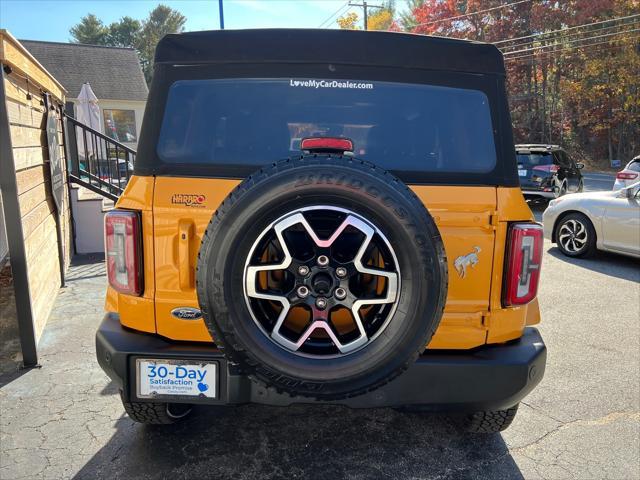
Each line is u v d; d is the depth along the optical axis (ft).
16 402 10.69
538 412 10.66
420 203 6.34
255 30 7.60
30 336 12.24
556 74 117.80
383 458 8.99
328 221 6.48
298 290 6.28
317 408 10.66
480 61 7.82
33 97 15.42
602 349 14.05
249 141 7.68
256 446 9.28
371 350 6.36
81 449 9.07
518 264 7.33
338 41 7.66
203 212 7.25
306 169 6.16
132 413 9.08
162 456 8.91
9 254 11.80
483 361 7.29
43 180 16.71
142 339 7.42
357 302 6.31
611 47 101.19
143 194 7.31
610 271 22.67
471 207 7.36
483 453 9.20
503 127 7.75
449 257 7.36
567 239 25.36
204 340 7.43
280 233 6.19
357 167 6.23
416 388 7.25
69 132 28.12
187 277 7.25
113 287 7.39
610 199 23.31
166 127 7.52
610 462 8.96
